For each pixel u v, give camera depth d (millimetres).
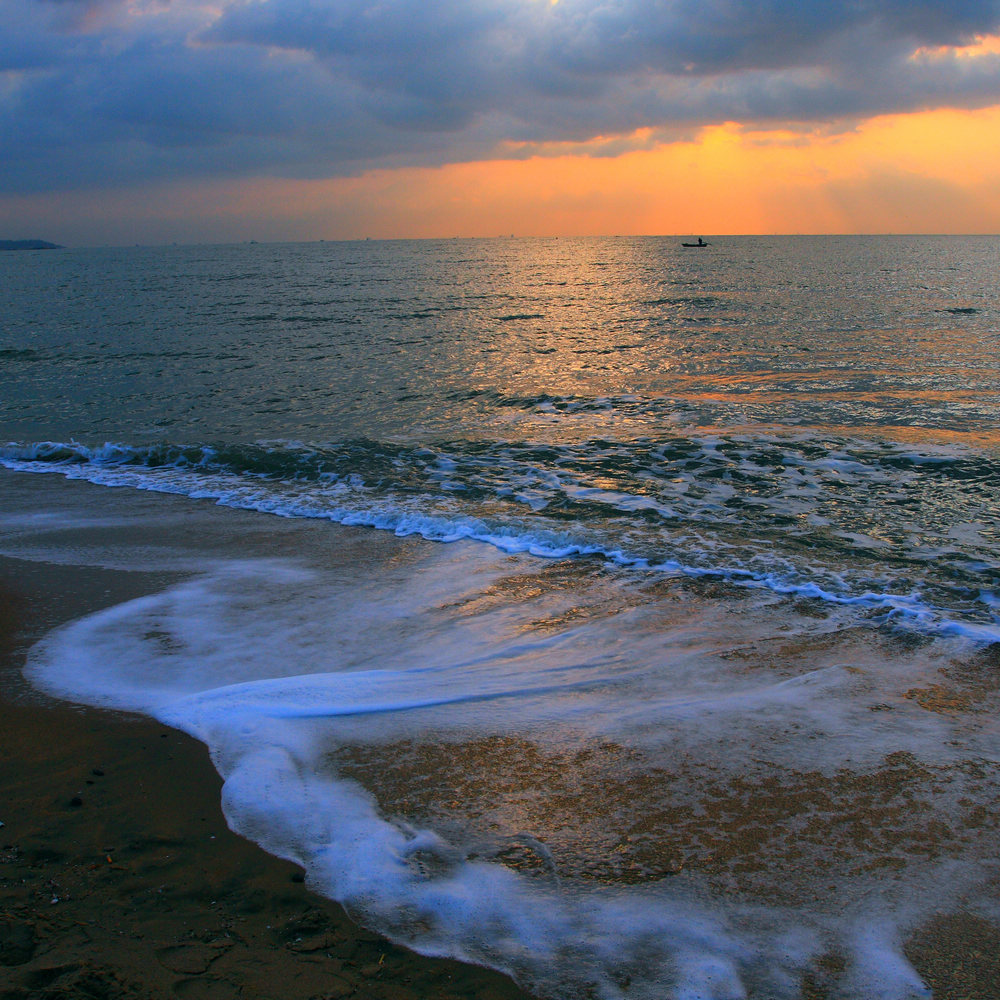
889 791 3518
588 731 4113
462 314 30797
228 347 22375
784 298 35125
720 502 8711
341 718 4305
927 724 4113
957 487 9008
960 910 2799
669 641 5297
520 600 6148
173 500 9359
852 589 6176
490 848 3205
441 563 7066
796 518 8117
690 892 2922
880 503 8547
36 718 4395
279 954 2652
